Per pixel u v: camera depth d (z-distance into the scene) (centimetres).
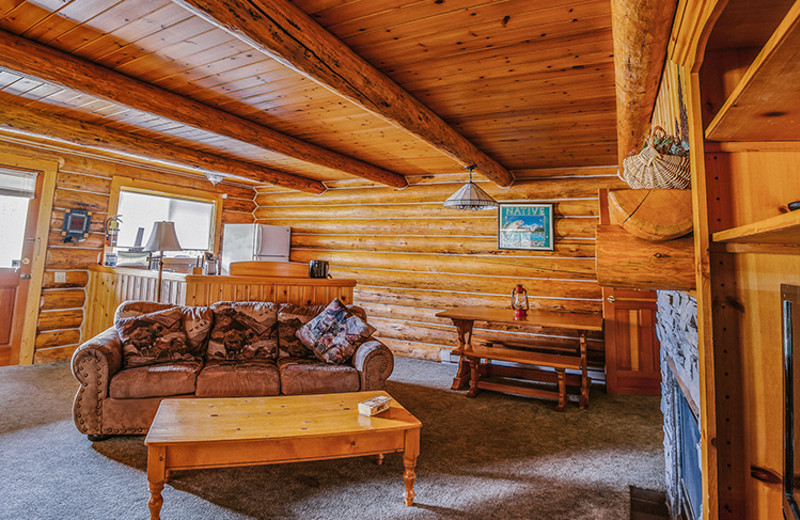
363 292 556
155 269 470
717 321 95
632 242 111
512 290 444
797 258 90
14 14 196
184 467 177
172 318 302
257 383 274
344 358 303
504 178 442
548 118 300
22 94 297
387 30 192
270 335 325
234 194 648
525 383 430
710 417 92
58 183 453
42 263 441
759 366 91
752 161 96
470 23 185
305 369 287
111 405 257
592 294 428
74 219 461
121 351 277
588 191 437
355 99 225
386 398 223
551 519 192
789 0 88
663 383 214
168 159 413
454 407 349
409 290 528
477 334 482
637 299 396
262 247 581
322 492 212
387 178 503
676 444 175
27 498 197
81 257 473
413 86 252
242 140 333
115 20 199
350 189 588
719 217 96
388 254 545
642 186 120
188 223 625
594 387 415
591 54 209
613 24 140
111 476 219
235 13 156
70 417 296
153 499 174
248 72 249
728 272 94
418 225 528
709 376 93
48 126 328
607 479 230
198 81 262
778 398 90
